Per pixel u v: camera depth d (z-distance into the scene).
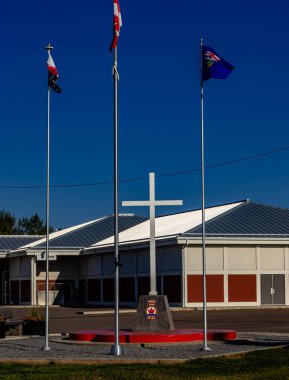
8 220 129.88
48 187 23.44
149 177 26.59
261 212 57.22
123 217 73.25
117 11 21.86
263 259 53.66
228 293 52.66
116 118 21.84
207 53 22.44
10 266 73.69
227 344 23.56
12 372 17.42
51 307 61.00
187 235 51.91
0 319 27.09
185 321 36.94
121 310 51.34
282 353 20.16
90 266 66.69
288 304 53.72
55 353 21.58
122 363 19.11
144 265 57.31
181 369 17.72
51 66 23.45
